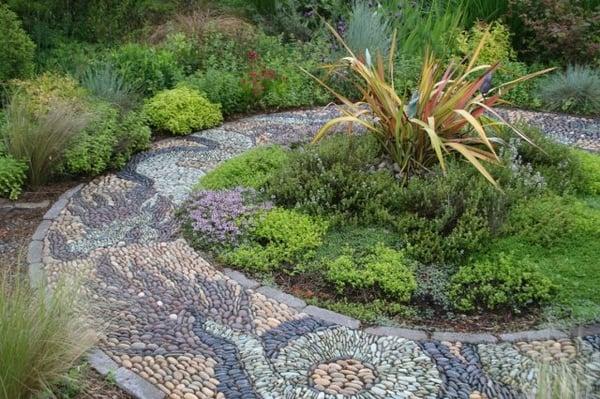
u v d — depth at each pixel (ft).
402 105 14.61
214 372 10.19
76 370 9.62
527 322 11.59
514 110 24.66
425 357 10.61
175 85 23.70
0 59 20.54
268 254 13.43
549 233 13.26
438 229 13.51
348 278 12.52
